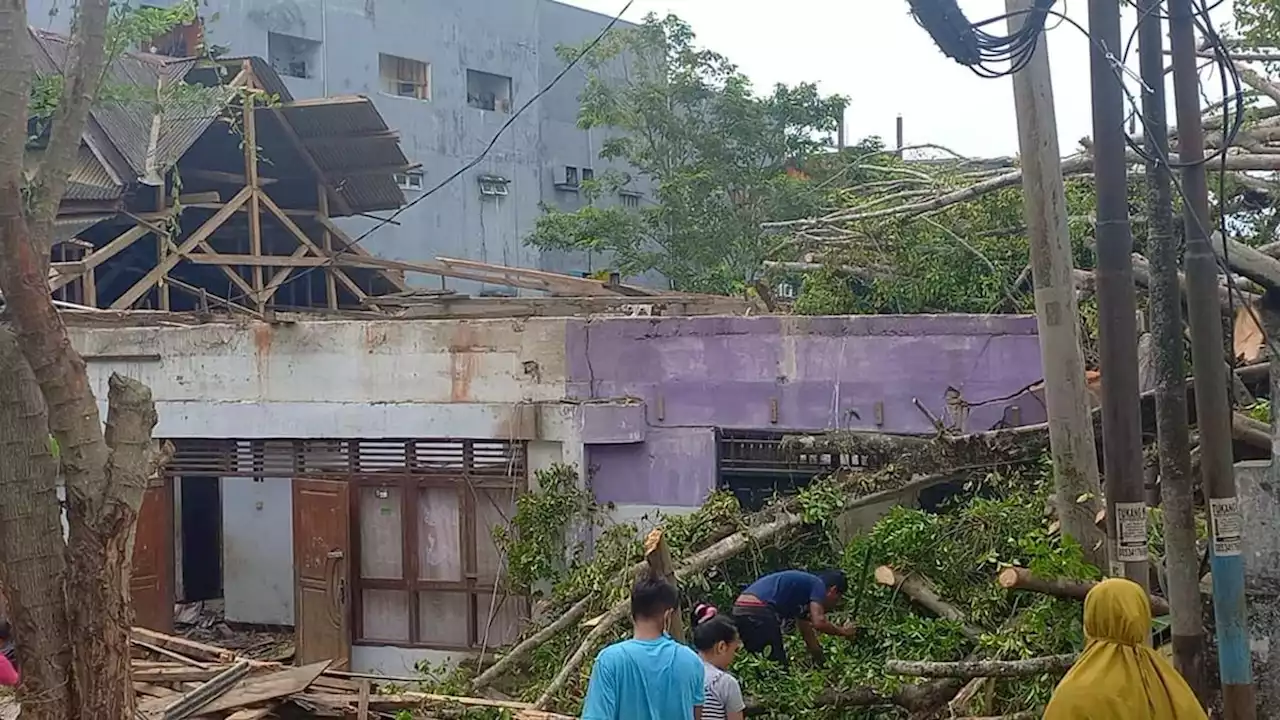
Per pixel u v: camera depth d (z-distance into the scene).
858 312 12.00
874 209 12.05
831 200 15.20
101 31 5.77
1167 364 4.87
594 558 9.77
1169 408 4.88
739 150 21.70
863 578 8.15
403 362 10.93
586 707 4.60
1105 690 4.05
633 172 30.45
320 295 19.56
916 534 7.93
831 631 7.58
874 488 8.91
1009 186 9.67
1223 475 4.82
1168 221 4.85
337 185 18.92
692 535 8.96
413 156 25.22
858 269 11.98
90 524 5.27
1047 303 6.91
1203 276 4.80
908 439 8.71
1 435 5.20
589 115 22.70
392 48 25.11
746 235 21.02
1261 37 9.52
